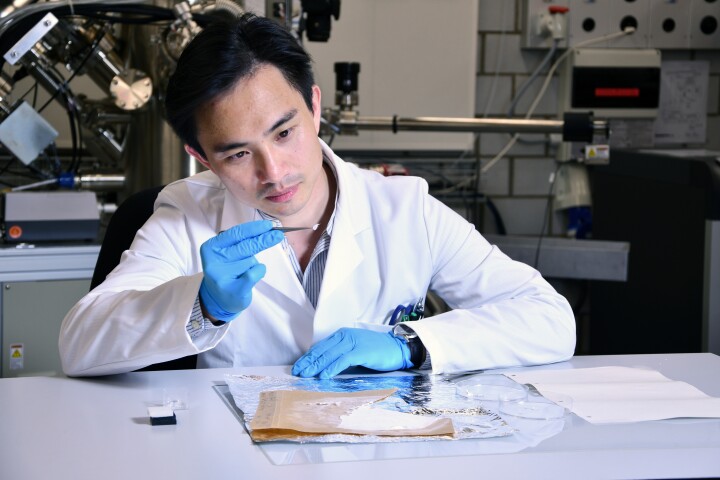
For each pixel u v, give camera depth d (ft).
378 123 8.66
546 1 10.69
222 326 4.20
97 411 3.76
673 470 3.17
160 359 4.21
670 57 11.30
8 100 7.47
